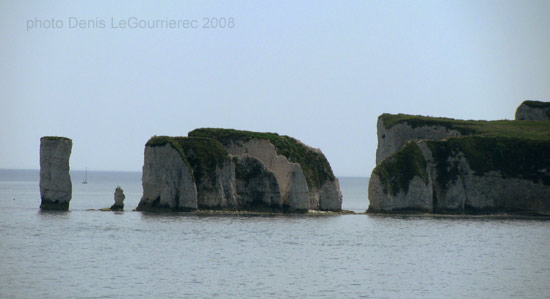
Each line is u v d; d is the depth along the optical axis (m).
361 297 170.75
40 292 168.50
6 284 176.00
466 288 182.62
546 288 184.00
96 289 172.00
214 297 166.88
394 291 177.62
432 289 180.88
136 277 186.25
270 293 172.50
